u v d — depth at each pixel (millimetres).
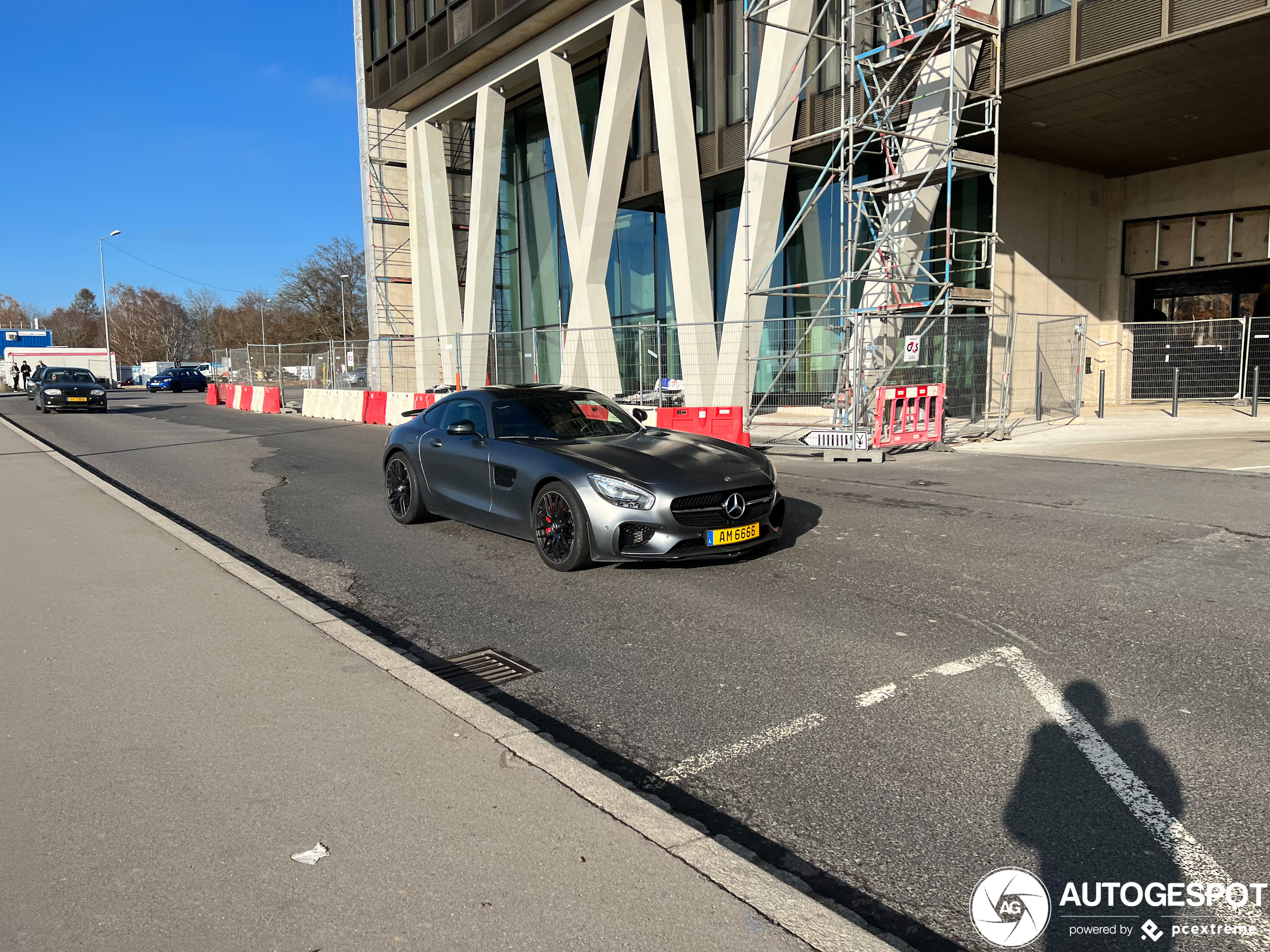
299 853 2523
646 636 4680
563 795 2840
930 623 4777
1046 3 13234
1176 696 3727
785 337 18141
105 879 2412
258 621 4723
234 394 29328
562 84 20906
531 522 6316
